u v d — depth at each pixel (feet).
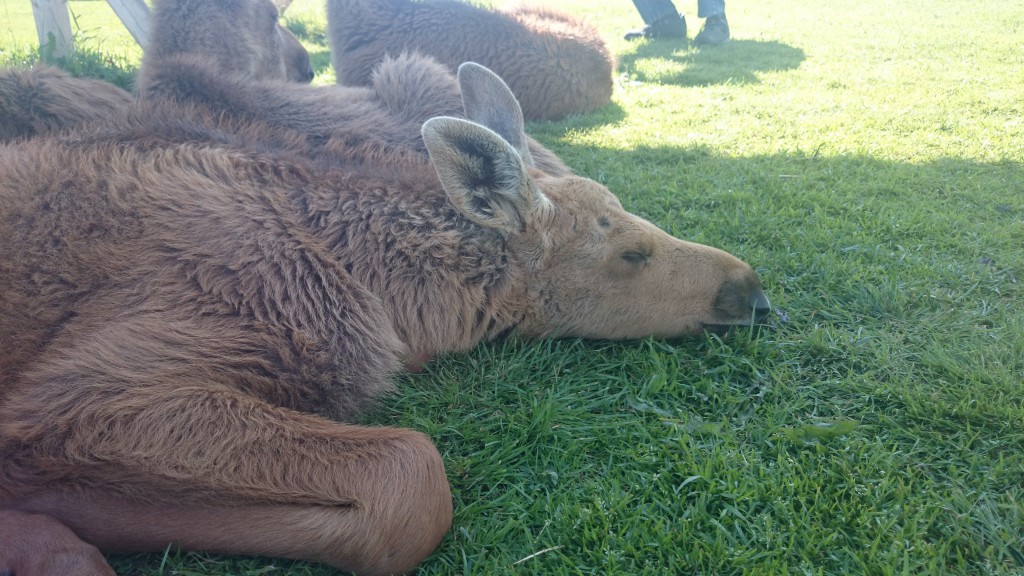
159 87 3.13
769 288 3.03
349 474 1.87
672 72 6.98
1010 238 3.32
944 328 2.69
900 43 8.06
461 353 2.61
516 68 5.69
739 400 2.35
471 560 1.89
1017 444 2.11
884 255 3.20
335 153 2.85
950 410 2.24
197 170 2.47
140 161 2.45
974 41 7.98
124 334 2.07
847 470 2.03
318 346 2.22
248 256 2.27
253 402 2.01
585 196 2.71
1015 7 10.11
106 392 1.96
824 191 3.90
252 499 1.87
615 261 2.65
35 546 1.76
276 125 3.09
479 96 3.06
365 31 5.79
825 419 2.29
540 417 2.26
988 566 1.76
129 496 1.88
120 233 2.27
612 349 2.73
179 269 2.22
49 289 2.15
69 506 1.88
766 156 4.53
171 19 4.61
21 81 3.32
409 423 2.35
